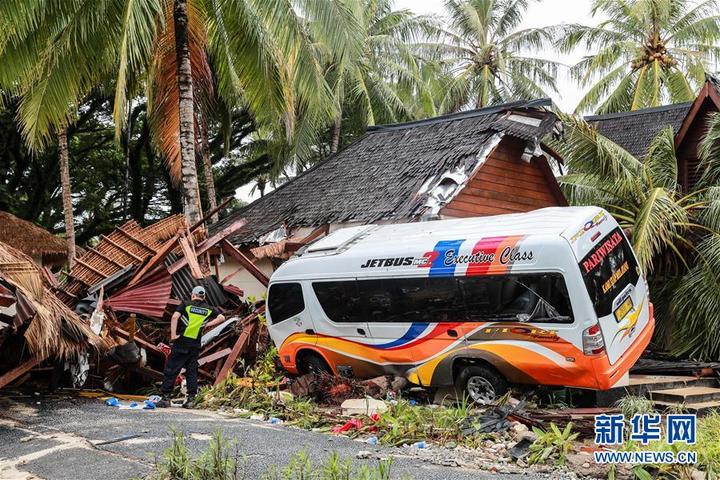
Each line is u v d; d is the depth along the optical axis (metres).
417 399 11.36
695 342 14.23
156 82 18.48
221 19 16.73
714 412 9.90
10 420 9.19
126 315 13.09
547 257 9.71
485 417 8.95
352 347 11.76
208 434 8.35
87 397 11.31
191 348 10.88
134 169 31.38
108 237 14.59
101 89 25.73
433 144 17.44
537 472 7.16
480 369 10.36
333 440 8.34
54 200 31.31
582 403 10.45
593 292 9.61
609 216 10.56
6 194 27.81
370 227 12.95
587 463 7.26
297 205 18.69
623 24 32.81
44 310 10.04
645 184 15.44
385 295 11.35
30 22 14.02
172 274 13.47
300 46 15.58
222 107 24.44
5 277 9.88
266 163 33.94
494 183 16.52
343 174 19.17
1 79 15.22
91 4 14.30
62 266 24.41
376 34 32.44
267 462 7.13
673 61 31.69
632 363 10.12
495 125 16.11
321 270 12.16
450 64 36.72
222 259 18.06
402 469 7.03
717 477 6.70
